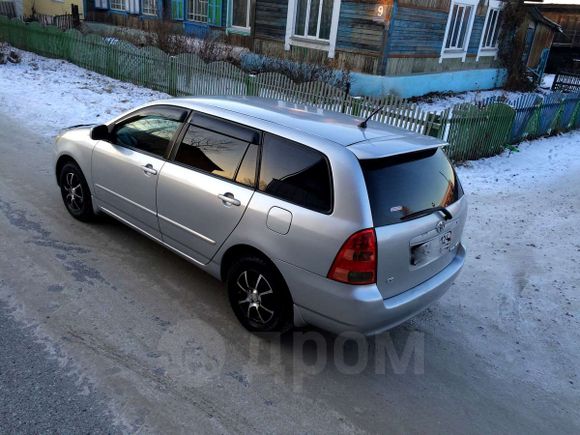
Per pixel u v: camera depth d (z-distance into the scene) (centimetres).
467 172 877
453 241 367
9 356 315
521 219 668
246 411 293
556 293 474
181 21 1827
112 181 450
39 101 1052
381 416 301
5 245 450
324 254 299
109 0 2086
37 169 652
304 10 1440
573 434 302
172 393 300
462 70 1734
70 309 369
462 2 1556
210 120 381
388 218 302
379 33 1303
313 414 297
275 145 337
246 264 348
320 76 1366
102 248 464
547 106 1208
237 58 1568
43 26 1638
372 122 387
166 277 428
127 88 1305
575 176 927
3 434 260
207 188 364
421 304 335
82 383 299
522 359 371
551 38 2217
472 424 302
